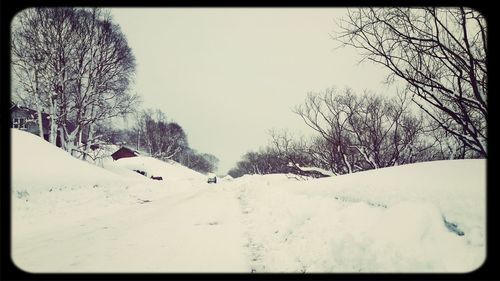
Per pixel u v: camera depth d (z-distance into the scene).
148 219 10.15
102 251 6.11
